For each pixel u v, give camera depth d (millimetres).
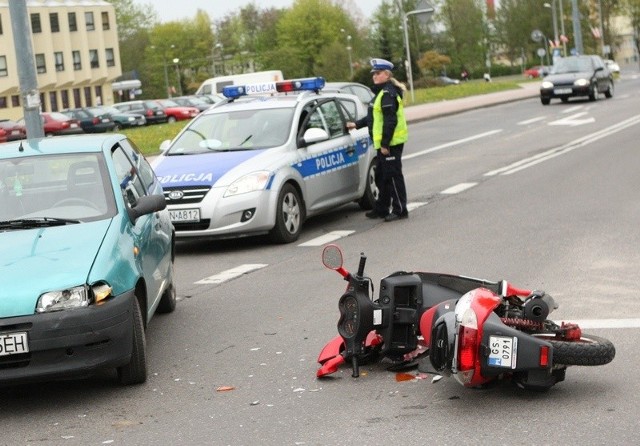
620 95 48312
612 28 166000
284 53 154000
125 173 8695
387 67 14898
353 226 14828
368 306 7094
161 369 7785
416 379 6953
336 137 15352
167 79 138125
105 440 6168
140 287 7688
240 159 13734
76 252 7188
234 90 15727
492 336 6125
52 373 6684
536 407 6191
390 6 135750
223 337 8695
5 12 89938
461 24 143125
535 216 14375
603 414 5988
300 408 6535
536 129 30953
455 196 17250
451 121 38875
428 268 11086
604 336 7852
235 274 11773
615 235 12414
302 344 8227
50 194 8078
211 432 6184
